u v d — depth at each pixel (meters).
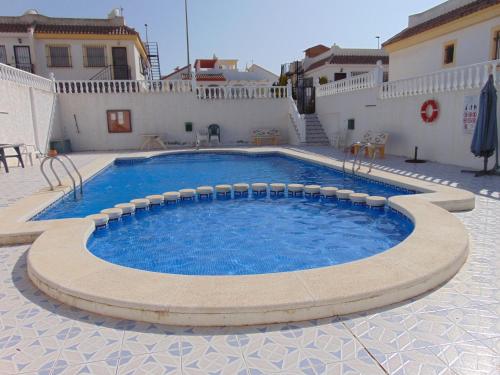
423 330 2.90
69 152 18.86
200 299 3.15
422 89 12.80
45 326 3.08
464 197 6.82
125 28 24.45
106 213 6.98
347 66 29.09
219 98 21.08
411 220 5.95
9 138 13.87
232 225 7.10
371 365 2.50
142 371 2.48
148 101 20.25
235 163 15.23
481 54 14.37
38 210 7.05
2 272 4.29
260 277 3.58
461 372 2.42
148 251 5.81
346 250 5.82
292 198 9.09
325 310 3.12
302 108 23.20
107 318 3.20
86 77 23.48
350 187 9.97
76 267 3.94
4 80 13.57
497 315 3.12
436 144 12.31
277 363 2.54
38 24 23.72
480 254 4.54
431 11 18.64
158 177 12.25
